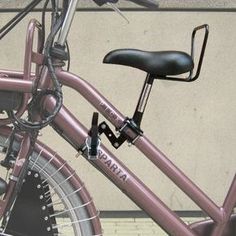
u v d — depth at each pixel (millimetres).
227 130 3367
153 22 3266
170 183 3402
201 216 3393
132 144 1754
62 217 1868
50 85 1667
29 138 1688
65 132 1725
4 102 1637
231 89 3330
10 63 3299
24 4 3217
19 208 1762
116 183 1760
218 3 3234
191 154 3387
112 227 3260
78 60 3297
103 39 3281
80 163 3400
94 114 1685
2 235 1733
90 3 3229
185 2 3234
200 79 3312
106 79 3314
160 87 3322
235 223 1858
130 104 3332
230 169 3398
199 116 3354
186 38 3277
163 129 3369
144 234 3146
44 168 1777
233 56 3297
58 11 1672
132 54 1680
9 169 1762
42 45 1690
